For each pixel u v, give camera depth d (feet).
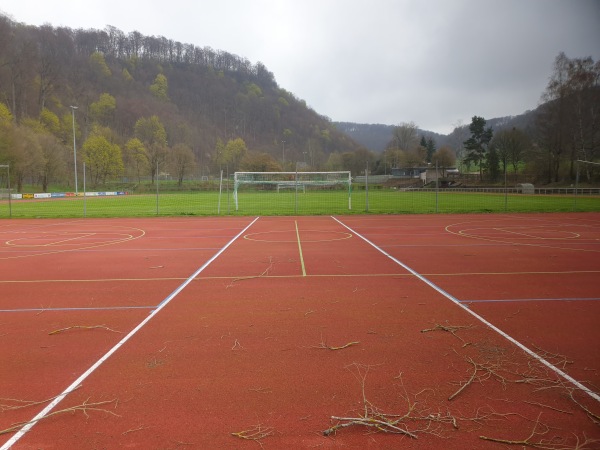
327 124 595.47
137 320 20.92
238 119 529.45
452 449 10.68
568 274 30.60
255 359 16.08
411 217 80.69
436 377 14.42
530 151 233.96
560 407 12.48
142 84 520.83
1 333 19.20
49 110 334.03
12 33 336.29
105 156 277.44
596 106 196.03
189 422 11.92
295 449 10.73
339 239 50.72
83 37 528.22
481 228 61.31
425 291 26.03
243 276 30.73
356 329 19.24
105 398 13.29
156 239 52.11
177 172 296.51
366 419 11.81
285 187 184.75
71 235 56.59
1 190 181.06
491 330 18.93
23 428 11.71
